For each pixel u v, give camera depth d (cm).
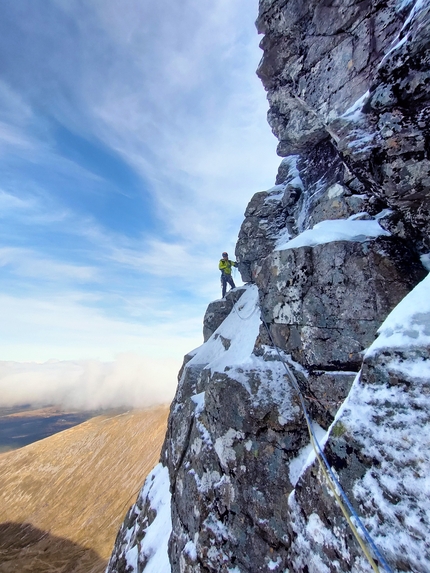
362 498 350
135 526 1396
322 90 891
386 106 561
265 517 640
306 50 911
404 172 566
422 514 303
